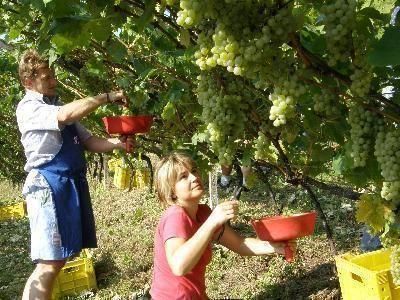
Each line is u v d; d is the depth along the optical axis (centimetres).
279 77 182
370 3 206
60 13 198
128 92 372
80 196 412
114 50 301
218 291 605
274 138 263
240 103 233
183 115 445
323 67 180
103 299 648
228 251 693
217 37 169
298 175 313
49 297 402
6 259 887
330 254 647
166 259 311
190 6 162
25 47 498
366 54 173
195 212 322
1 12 385
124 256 768
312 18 235
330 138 271
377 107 197
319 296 545
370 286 407
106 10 211
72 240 400
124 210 1083
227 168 355
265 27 164
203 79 231
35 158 394
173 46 345
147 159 559
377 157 198
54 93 409
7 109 842
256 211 884
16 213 1263
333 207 857
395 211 234
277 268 626
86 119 565
